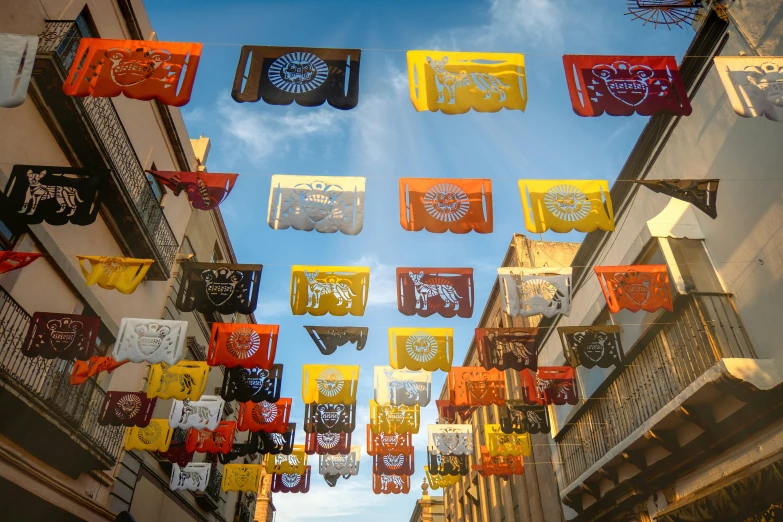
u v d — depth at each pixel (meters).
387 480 13.55
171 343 8.23
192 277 7.98
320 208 6.55
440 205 6.58
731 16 8.16
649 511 9.66
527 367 8.84
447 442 12.38
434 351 8.89
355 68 5.82
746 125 8.00
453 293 7.66
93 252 10.97
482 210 6.56
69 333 8.00
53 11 9.20
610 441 10.86
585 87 5.79
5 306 8.12
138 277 7.38
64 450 9.62
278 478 14.29
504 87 5.82
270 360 8.91
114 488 11.96
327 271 7.92
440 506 36.34
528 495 15.93
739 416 7.44
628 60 5.96
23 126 8.59
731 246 8.30
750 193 7.90
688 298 8.39
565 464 12.95
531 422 10.91
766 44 7.50
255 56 5.84
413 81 5.82
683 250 8.93
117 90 5.62
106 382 11.39
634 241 10.01
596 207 6.57
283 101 5.64
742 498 6.85
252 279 8.02
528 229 6.44
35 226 8.73
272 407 11.81
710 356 7.99
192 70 5.75
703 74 8.95
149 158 13.57
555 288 7.71
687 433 8.52
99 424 10.55
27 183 6.25
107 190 10.60
